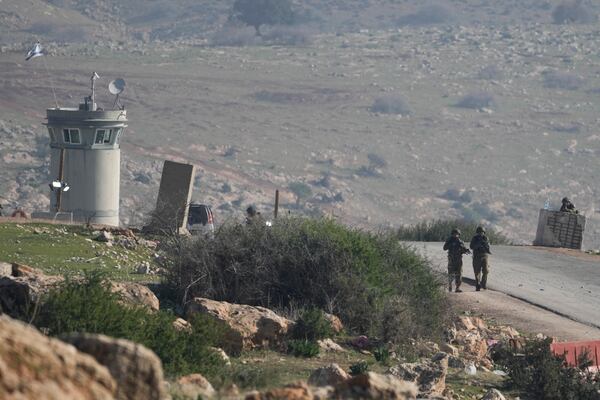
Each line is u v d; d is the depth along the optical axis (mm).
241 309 66875
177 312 71562
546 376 64625
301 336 69500
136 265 94375
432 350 74188
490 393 56594
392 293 81812
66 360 22062
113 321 52719
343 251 82250
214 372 52938
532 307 104688
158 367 25344
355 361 66312
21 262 85438
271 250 81500
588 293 114688
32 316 51188
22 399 20281
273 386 51031
